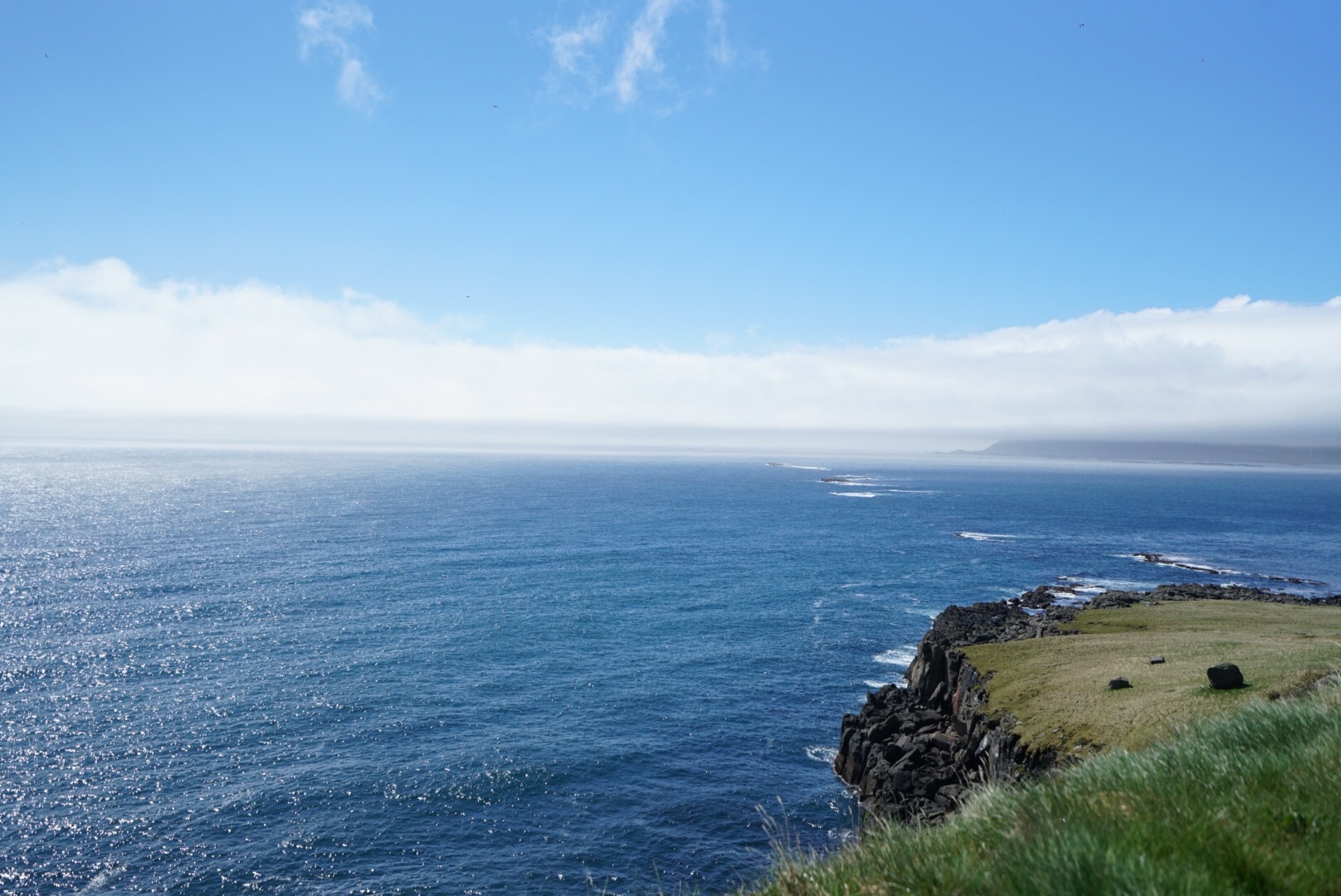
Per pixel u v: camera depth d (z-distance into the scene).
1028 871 6.07
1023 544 162.50
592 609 92.81
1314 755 8.45
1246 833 6.64
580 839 40.78
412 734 53.16
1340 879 5.97
